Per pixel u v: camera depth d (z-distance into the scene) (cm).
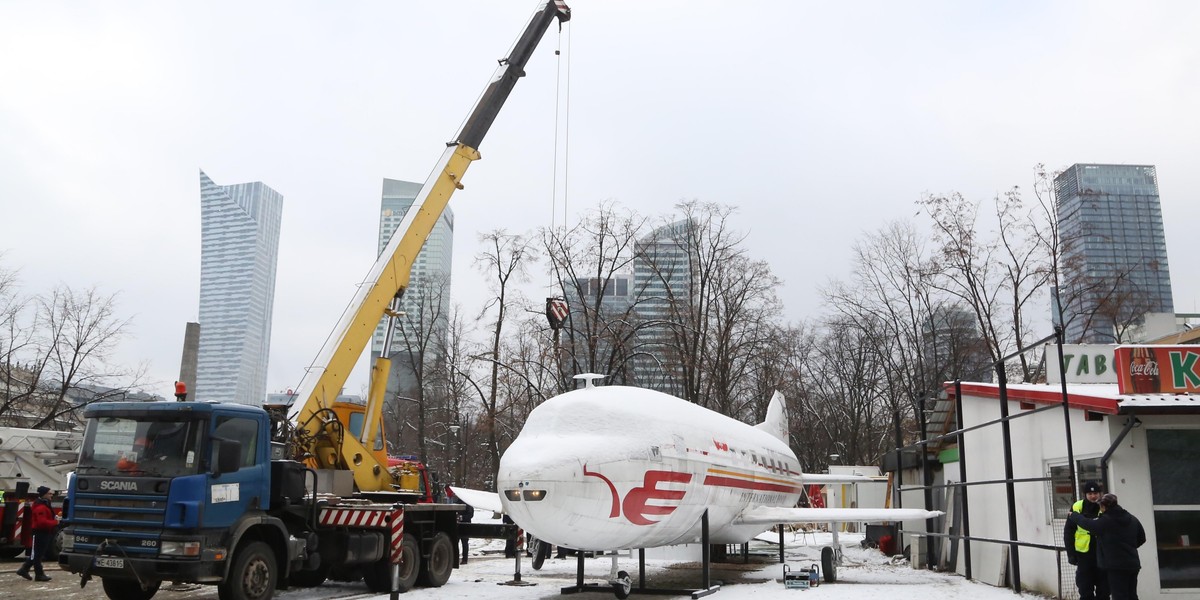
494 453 3509
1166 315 3812
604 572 1923
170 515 1154
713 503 1484
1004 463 1606
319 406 1602
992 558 1636
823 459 5650
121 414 1244
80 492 1213
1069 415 1347
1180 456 1266
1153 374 1257
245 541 1265
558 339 3516
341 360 1645
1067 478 1393
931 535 1861
